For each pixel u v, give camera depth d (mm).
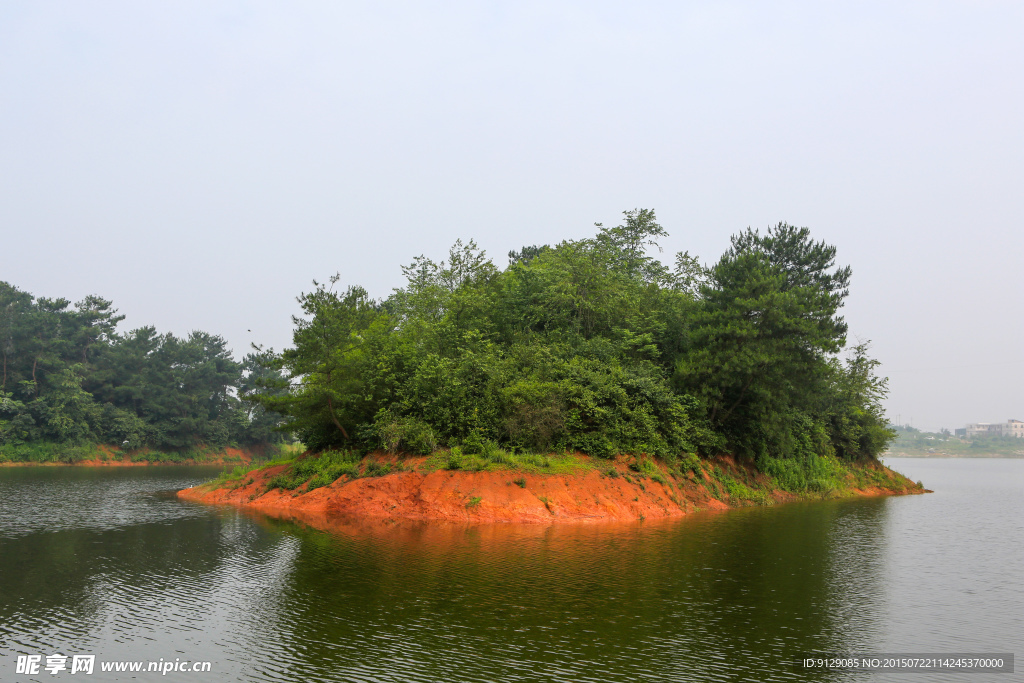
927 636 14750
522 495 30094
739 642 14234
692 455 37250
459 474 31156
